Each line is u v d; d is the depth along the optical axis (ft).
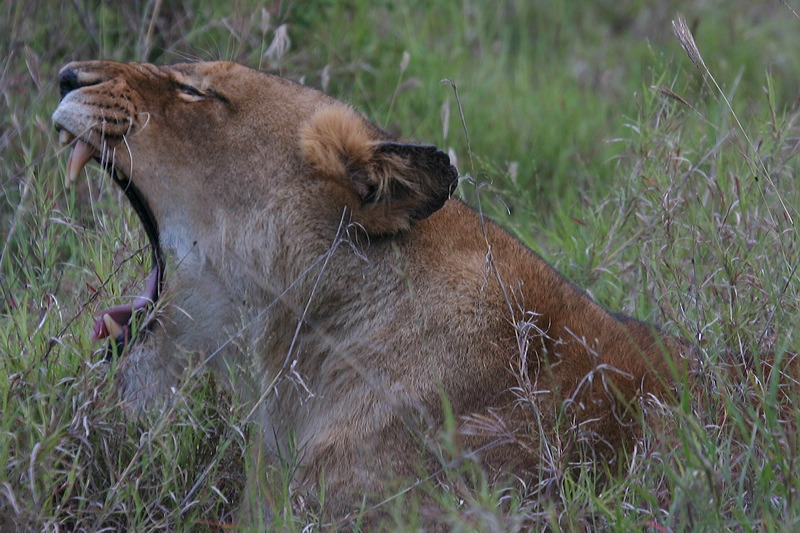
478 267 23.09
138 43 37.99
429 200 22.56
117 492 21.30
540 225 36.70
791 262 26.66
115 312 23.99
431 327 22.52
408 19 47.42
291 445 23.11
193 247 23.54
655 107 34.32
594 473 21.67
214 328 23.80
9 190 32.60
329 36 43.75
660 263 29.01
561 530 20.58
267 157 23.30
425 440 21.54
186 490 22.67
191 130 23.61
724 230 28.73
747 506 20.47
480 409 22.21
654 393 22.84
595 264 31.89
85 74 23.79
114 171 24.31
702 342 24.43
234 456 23.36
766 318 25.34
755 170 28.37
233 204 23.36
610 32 58.18
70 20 39.47
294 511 21.35
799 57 54.08
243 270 23.38
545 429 21.99
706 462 19.75
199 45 40.60
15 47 36.58
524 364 21.45
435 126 42.55
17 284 29.25
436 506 21.03
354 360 22.68
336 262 22.94
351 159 22.75
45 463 20.86
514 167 35.91
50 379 23.20
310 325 23.21
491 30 52.80
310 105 23.89
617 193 33.55
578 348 22.88
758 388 22.36
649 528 20.01
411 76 44.52
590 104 46.85
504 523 19.24
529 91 47.55
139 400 23.57
